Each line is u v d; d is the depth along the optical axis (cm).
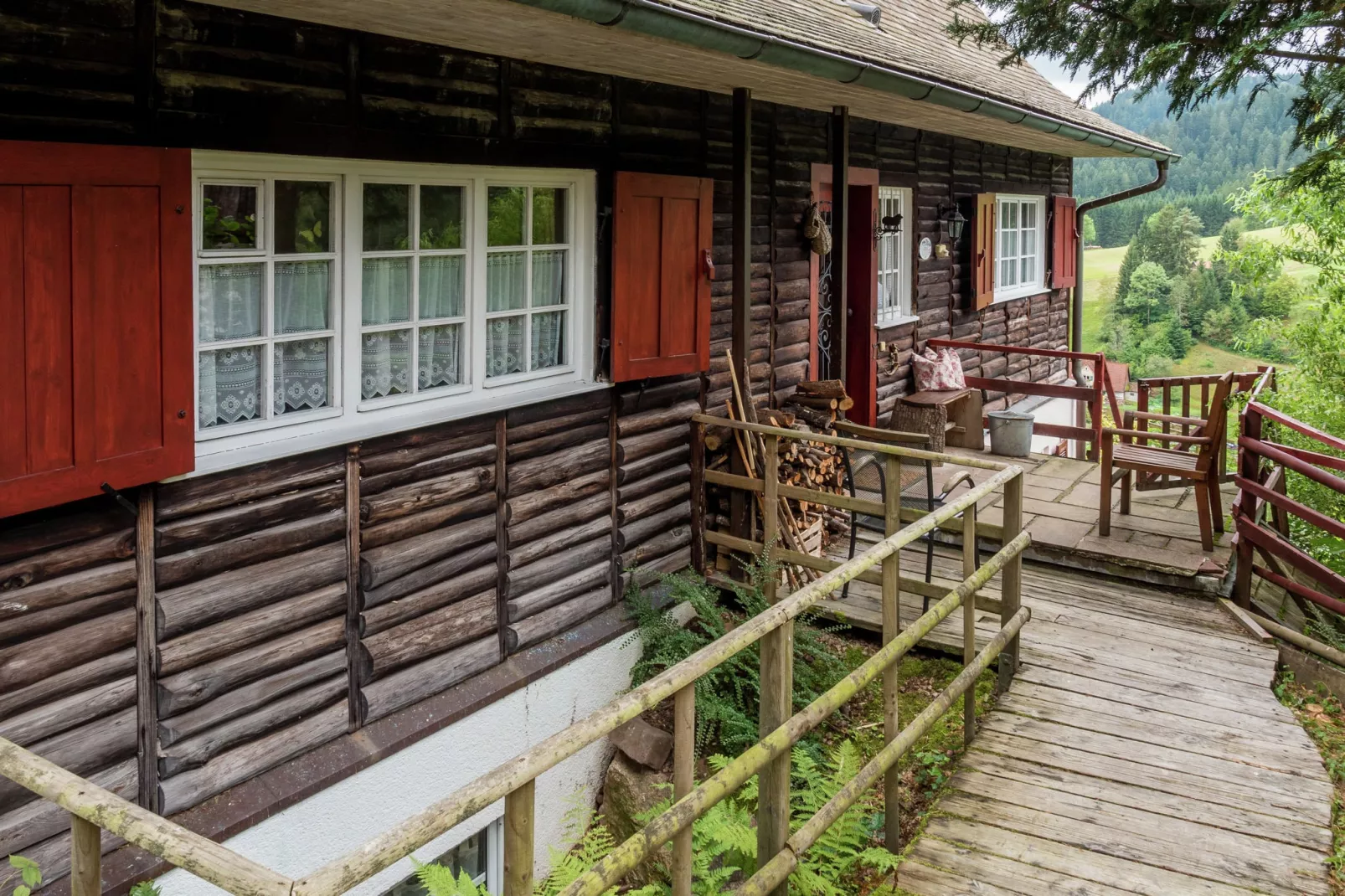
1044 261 1407
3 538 354
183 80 398
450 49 505
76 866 222
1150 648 596
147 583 399
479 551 542
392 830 213
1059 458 1002
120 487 375
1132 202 6450
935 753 504
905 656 619
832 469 736
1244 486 668
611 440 626
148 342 379
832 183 809
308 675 460
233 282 436
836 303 809
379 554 489
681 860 305
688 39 458
